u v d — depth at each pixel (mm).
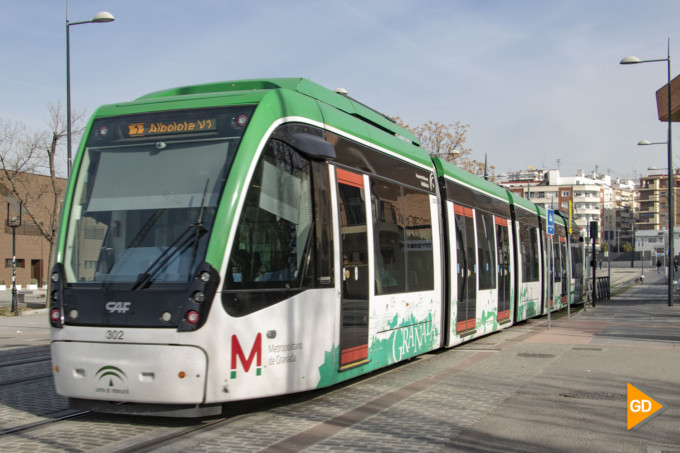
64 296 7016
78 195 7461
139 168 7367
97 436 6762
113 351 6699
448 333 12305
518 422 7141
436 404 8117
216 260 6676
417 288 10828
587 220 150500
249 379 6852
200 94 7793
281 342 7215
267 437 6582
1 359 13203
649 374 10250
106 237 7152
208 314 6551
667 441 6371
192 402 6512
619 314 24469
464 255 13406
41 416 7762
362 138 9391
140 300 6695
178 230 6898
